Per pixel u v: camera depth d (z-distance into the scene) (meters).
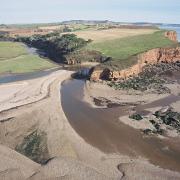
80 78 125.31
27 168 57.38
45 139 68.94
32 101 92.69
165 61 144.50
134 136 72.12
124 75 118.12
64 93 104.12
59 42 178.25
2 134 71.62
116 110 88.25
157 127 76.62
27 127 74.88
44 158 61.91
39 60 159.25
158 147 67.31
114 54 150.75
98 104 93.50
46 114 82.81
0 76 130.00
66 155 62.78
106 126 77.44
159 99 97.56
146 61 137.12
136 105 92.38
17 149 65.50
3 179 53.84
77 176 55.38
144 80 117.50
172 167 59.91
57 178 54.72
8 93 101.69
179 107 90.12
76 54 156.25
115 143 68.88
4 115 80.81
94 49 158.88
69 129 74.69
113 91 105.56
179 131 74.38
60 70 140.25
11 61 153.62
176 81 118.38
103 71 117.06
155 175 56.75
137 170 58.16
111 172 57.31
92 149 65.88
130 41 169.38
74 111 87.38
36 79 122.69
